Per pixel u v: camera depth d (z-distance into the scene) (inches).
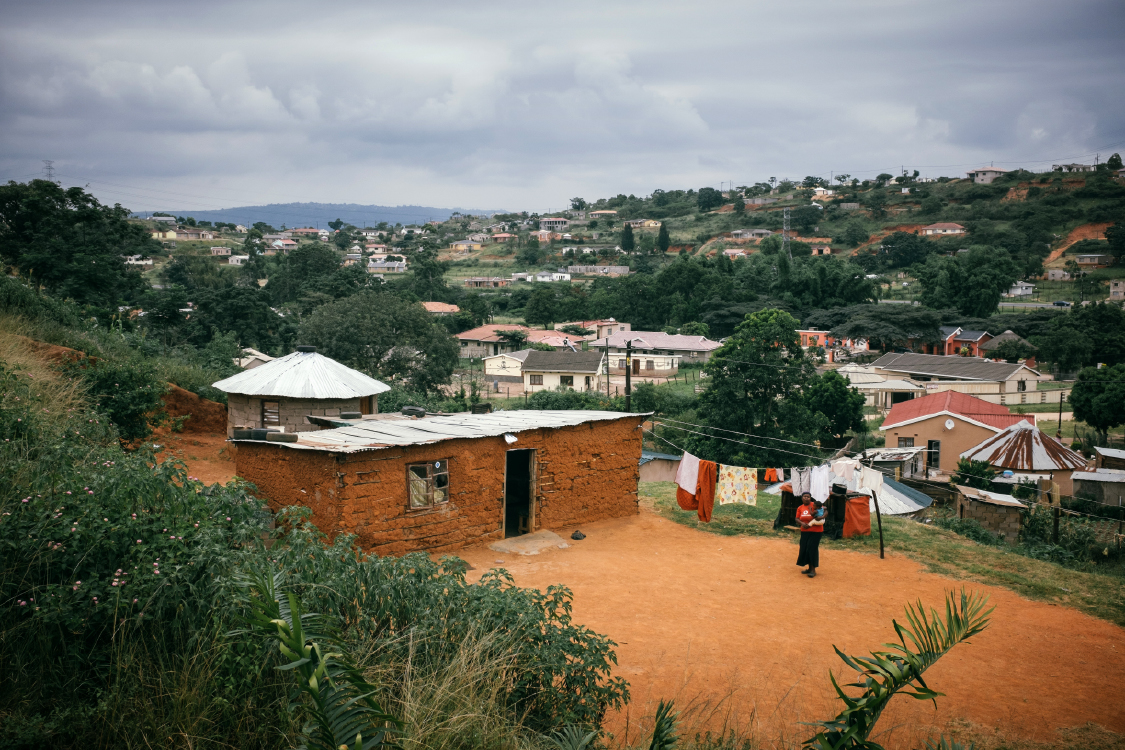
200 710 185.6
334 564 258.2
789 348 1793.8
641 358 3129.9
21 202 1453.0
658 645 383.2
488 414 673.0
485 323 4215.1
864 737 159.5
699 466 613.3
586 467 619.2
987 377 2463.1
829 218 7687.0
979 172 7869.1
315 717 131.0
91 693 193.3
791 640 395.2
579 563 517.0
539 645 259.8
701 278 4065.0
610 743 255.1
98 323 1028.5
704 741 272.7
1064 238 6156.5
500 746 200.4
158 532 243.3
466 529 540.1
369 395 768.9
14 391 415.8
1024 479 1185.4
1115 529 948.6
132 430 602.9
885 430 1640.0
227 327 2190.0
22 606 206.4
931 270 4067.4
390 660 219.9
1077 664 378.9
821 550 574.2
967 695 342.3
